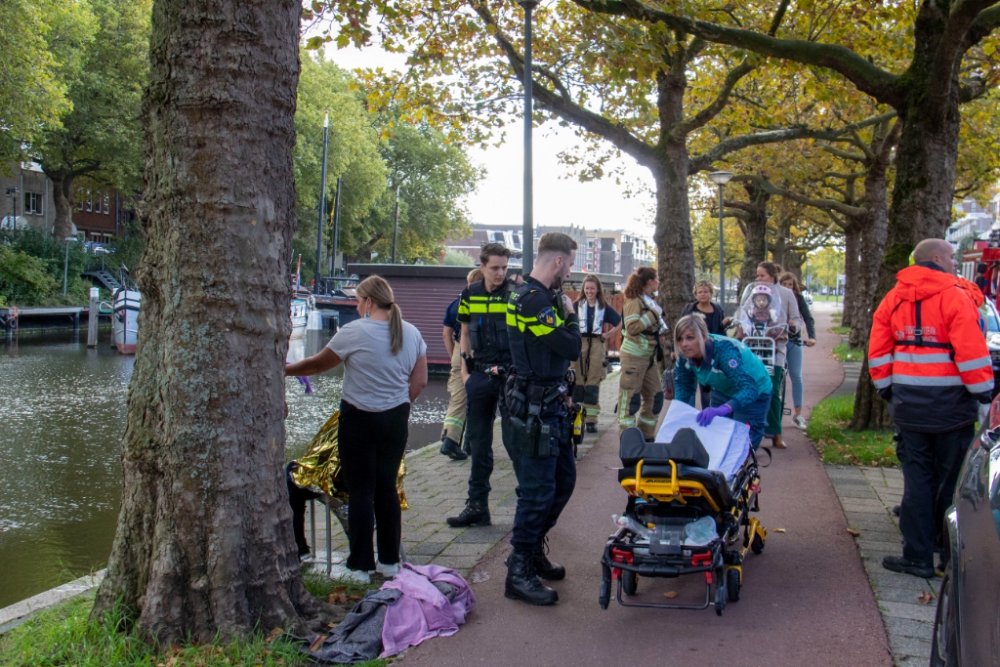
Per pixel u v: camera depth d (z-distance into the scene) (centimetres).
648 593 480
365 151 5503
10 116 3225
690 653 397
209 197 391
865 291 2312
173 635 388
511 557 472
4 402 1602
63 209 4803
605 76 1327
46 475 989
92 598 472
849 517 628
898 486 725
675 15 991
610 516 645
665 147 1264
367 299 496
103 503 866
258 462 406
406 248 6688
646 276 888
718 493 432
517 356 462
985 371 468
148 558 399
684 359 574
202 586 390
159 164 398
